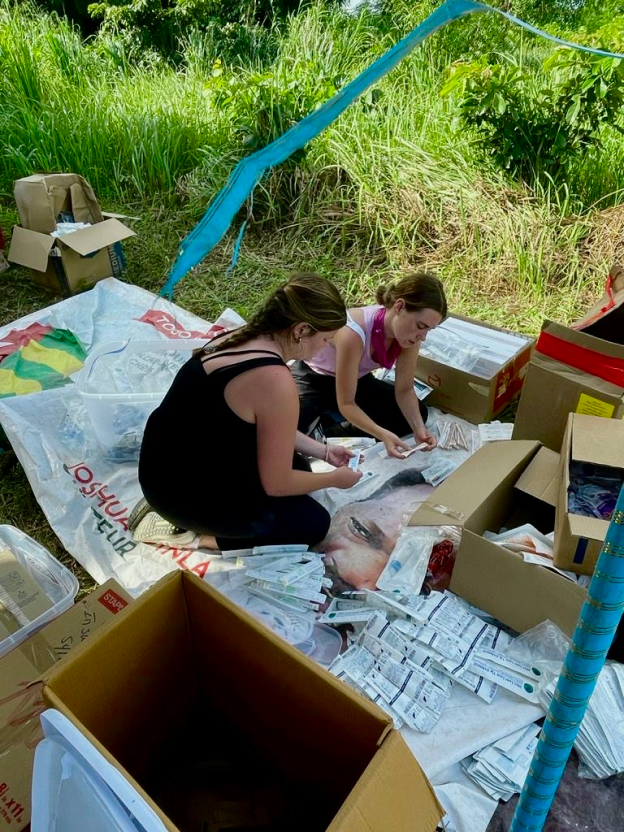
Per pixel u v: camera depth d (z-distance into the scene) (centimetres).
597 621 80
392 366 240
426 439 227
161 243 394
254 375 150
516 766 137
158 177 446
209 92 479
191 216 414
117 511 211
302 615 172
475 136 393
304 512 189
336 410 245
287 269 368
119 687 118
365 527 201
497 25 535
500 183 372
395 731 98
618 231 339
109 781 81
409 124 429
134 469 225
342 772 119
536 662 154
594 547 145
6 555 168
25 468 223
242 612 113
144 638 118
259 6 732
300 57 514
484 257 351
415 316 195
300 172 401
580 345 194
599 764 137
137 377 237
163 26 702
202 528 184
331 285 154
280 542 190
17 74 498
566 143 361
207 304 340
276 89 421
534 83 394
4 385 257
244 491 176
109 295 324
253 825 133
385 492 215
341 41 531
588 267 333
